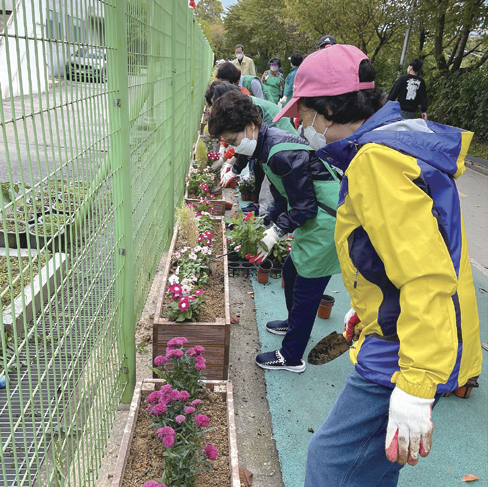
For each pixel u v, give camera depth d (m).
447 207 1.28
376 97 1.59
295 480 2.20
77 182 1.58
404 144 1.28
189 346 2.69
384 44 20.45
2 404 2.31
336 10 18.47
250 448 2.38
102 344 2.05
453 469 2.35
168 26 3.84
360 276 1.41
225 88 4.12
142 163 2.79
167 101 3.97
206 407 2.32
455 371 1.33
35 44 1.21
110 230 2.06
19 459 2.00
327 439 1.56
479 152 12.00
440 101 14.14
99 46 1.75
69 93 1.48
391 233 1.21
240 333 3.42
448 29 15.85
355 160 1.31
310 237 2.61
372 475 1.53
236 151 2.72
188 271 3.33
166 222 4.45
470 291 1.35
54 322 2.54
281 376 2.96
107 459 2.17
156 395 1.99
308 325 2.84
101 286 1.97
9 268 1.14
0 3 1.18
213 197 5.78
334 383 2.93
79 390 1.71
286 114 1.80
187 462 1.83
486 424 2.69
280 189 2.86
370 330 1.43
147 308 3.54
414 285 1.19
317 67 1.59
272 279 4.30
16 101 1.43
